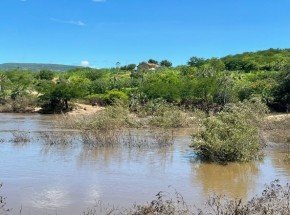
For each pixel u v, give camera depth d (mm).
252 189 13773
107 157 19312
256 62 126688
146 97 64125
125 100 64125
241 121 20344
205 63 138000
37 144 23297
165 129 32375
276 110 59688
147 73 115312
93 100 70250
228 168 17375
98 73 123312
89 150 21328
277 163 18625
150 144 23922
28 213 10664
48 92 62938
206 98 61219
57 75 129875
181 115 36938
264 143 23484
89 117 35719
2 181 14031
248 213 9750
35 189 13055
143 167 17109
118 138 24812
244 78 88812
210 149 18922
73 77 113688
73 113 59562
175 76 96125
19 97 65375
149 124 35781
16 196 12219
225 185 14312
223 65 128125
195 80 69375
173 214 9914
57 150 21172
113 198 12219
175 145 23906
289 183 14508
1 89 72875
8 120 46375
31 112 63219
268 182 14820
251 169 17219
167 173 16047
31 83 101312
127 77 113125
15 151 20641
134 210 10797
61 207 11219
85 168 16547
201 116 39500
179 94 63000
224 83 63438
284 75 62625
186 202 11914
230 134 19281
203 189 13656
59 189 13109
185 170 16734
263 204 10547
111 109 36781
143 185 13945
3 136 27875
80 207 11242
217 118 20906
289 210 9906
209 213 10609
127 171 16203
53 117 52844
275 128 29031
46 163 17469
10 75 116188
